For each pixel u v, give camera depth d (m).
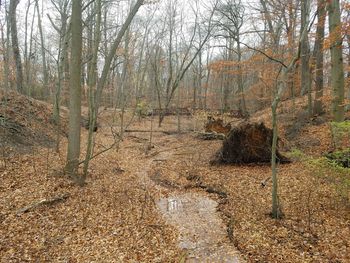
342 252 5.62
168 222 7.69
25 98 15.73
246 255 5.93
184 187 10.41
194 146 16.41
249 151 12.02
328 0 8.53
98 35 9.73
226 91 27.78
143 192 9.77
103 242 6.32
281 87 6.95
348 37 11.90
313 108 15.05
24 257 5.49
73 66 9.22
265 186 9.62
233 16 22.28
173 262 5.77
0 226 6.27
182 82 35.19
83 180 9.27
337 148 9.62
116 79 28.25
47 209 7.36
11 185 8.10
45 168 9.73
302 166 10.70
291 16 13.44
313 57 14.68
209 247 6.38
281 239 6.37
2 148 10.06
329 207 7.59
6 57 15.91
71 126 9.43
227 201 8.90
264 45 15.89
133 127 22.45
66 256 5.71
